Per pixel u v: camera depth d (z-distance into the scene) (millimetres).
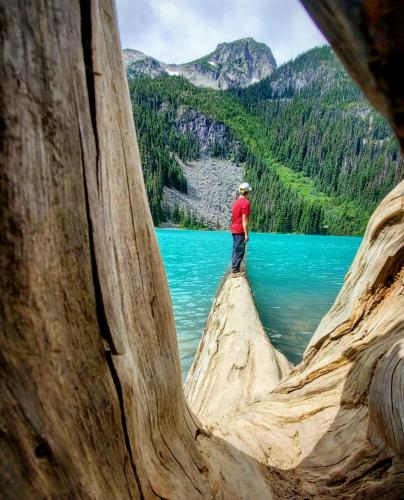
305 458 2299
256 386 3994
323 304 9836
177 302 10016
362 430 2338
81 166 950
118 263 1222
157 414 1479
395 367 2281
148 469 1309
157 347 1504
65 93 892
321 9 504
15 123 787
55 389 888
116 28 1292
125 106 1356
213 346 5422
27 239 819
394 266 3320
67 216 917
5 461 803
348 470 2080
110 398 1045
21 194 808
